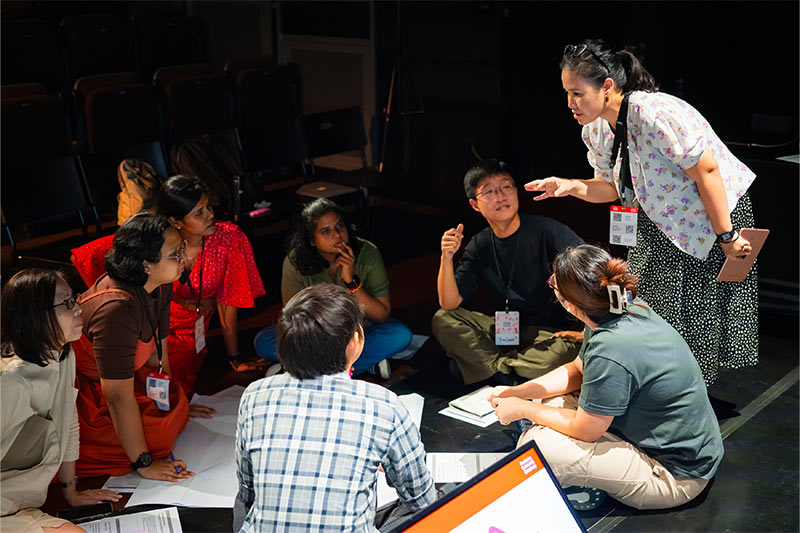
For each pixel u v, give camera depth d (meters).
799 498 2.81
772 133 4.65
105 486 3.02
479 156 6.30
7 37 6.44
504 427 3.29
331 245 3.62
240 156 5.64
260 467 1.85
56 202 4.66
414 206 6.02
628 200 3.20
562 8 6.41
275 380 1.94
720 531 2.64
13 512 2.61
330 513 1.82
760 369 3.77
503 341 3.62
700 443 2.64
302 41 7.70
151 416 3.09
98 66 7.02
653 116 2.87
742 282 3.23
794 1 5.85
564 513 2.00
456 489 1.94
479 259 3.73
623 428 2.68
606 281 2.54
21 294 2.58
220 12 8.29
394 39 6.98
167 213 3.53
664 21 6.24
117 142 5.49
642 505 2.72
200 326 3.70
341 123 5.79
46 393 2.65
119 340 2.91
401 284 5.01
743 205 3.14
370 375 3.83
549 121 6.67
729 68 6.21
